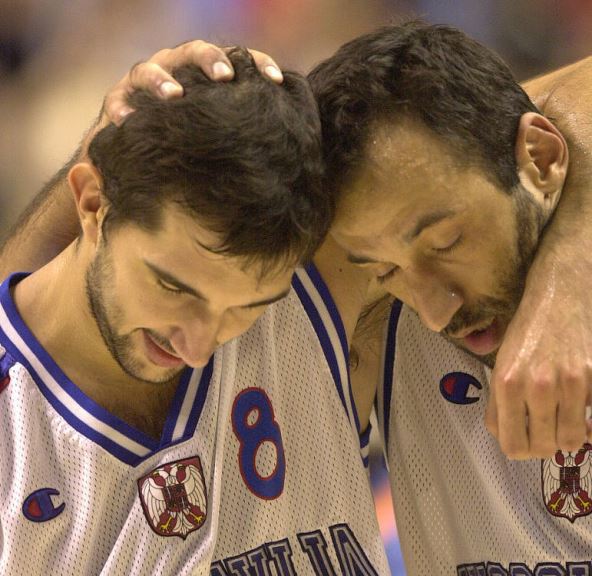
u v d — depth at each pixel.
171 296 5.36
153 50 14.06
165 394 6.29
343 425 6.71
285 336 6.60
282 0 14.02
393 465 7.23
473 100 5.75
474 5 14.34
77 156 7.00
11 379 6.00
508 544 6.93
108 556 6.07
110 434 6.04
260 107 5.21
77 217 6.86
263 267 5.26
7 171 13.59
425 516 7.20
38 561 5.95
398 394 7.11
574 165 6.22
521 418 5.46
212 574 6.38
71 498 6.00
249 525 6.45
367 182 5.64
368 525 6.75
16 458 5.93
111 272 5.49
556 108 6.64
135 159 5.17
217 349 6.30
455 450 7.03
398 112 5.63
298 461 6.64
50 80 13.91
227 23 14.07
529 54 14.56
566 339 5.48
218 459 6.27
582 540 6.77
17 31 13.84
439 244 5.72
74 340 6.05
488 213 5.72
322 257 6.66
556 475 6.75
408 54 5.76
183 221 5.13
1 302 6.17
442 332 6.36
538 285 5.71
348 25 14.16
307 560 6.61
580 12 14.57
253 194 5.08
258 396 6.50
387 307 7.07
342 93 5.71
